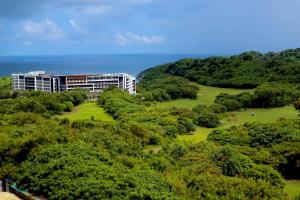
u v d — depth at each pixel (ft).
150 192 76.43
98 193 78.23
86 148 104.17
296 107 319.88
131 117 285.84
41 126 139.85
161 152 169.68
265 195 103.04
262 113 330.54
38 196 85.20
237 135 209.77
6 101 302.66
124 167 102.12
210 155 152.15
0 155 104.17
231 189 99.40
